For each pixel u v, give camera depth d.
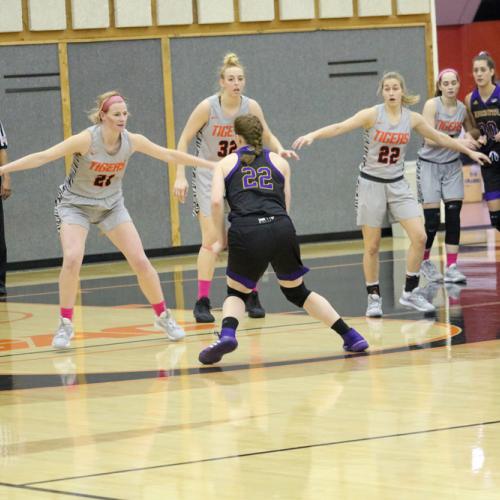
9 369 13.72
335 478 8.17
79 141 14.23
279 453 8.97
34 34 29.06
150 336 16.09
